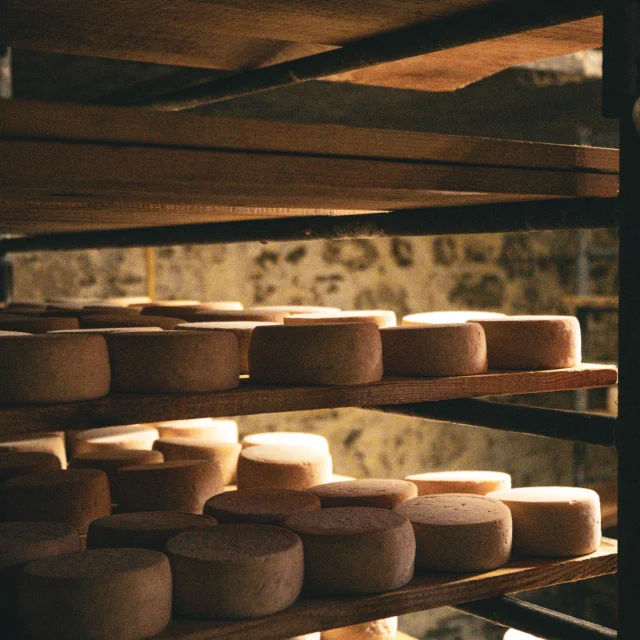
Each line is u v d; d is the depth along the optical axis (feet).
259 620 3.83
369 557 4.12
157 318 5.95
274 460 5.72
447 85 5.94
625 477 4.01
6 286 10.51
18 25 4.55
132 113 2.98
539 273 19.44
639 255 3.87
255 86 5.82
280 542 4.07
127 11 4.22
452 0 3.84
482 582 4.42
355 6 3.94
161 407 3.91
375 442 16.97
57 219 6.48
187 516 4.71
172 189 3.40
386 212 5.69
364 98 11.62
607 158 4.07
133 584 3.60
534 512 4.78
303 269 16.44
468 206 5.08
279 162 3.27
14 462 5.76
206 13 4.12
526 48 4.84
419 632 16.48
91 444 6.70
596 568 4.78
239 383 4.35
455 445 17.85
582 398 18.53
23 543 3.97
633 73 3.76
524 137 15.07
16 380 3.69
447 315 5.88
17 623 3.74
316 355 4.22
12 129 2.80
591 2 3.72
